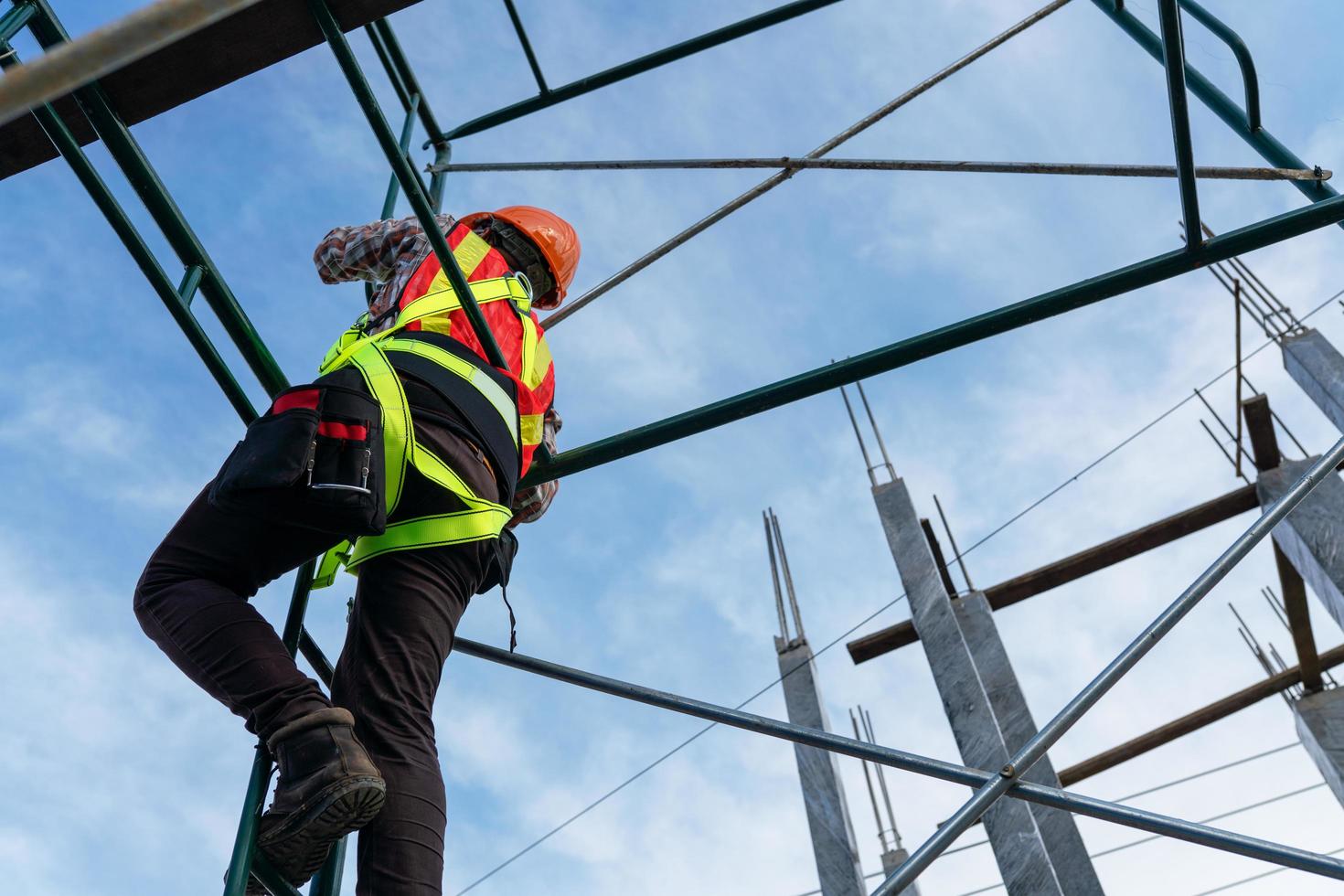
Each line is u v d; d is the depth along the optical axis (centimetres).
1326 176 341
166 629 242
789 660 979
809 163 444
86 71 102
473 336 291
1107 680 312
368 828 233
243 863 223
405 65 496
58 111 277
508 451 277
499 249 348
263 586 259
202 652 237
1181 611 318
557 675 336
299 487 228
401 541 254
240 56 269
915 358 321
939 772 315
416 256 317
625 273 439
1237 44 357
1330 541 998
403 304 296
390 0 266
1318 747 1106
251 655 235
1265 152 361
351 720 229
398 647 248
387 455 249
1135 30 395
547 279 352
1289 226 304
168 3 100
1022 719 956
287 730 225
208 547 249
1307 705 1149
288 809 221
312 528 239
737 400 326
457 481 257
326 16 250
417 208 266
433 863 231
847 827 840
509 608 301
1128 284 313
